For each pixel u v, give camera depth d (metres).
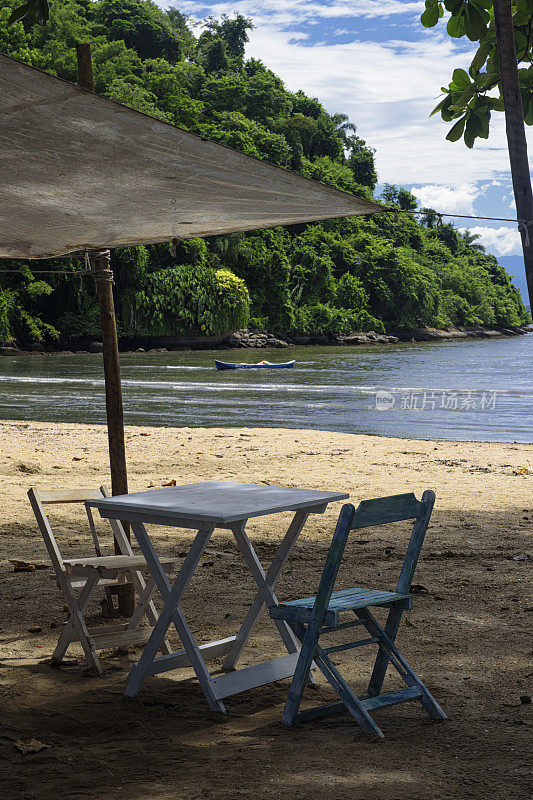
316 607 3.58
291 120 140.00
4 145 3.98
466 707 3.85
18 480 11.49
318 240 123.94
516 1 3.87
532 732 3.51
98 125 3.77
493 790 2.93
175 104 117.38
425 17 3.76
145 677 4.10
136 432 18.44
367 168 163.75
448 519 9.13
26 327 84.44
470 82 3.78
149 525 8.98
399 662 3.81
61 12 123.38
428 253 164.62
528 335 160.00
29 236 5.45
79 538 8.09
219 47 149.25
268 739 3.49
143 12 139.00
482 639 4.89
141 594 4.79
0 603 5.81
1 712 3.83
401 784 2.99
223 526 4.21
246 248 105.31
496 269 187.88
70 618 4.54
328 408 27.23
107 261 5.61
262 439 17.05
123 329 87.25
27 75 3.27
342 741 3.45
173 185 4.64
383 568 6.84
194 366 57.44
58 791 2.97
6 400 30.95
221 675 4.04
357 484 11.39
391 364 60.12
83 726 3.68
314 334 111.25
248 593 6.07
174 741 3.49
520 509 9.70
